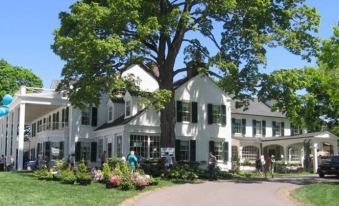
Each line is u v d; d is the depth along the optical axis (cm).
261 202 2020
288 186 2816
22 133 4231
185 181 2995
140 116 3959
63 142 4522
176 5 3512
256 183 2998
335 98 3497
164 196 2173
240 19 3341
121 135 3944
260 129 5591
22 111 4256
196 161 3900
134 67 4550
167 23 3164
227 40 3500
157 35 3331
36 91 4616
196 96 4203
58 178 2717
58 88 3369
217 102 4322
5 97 2531
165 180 2995
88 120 4419
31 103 4309
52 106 4672
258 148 5425
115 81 3077
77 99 3212
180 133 4059
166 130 3541
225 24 3503
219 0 3238
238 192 2402
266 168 3650
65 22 3262
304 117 4178
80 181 2531
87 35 2981
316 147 4731
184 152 4069
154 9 3250
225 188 2605
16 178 2786
